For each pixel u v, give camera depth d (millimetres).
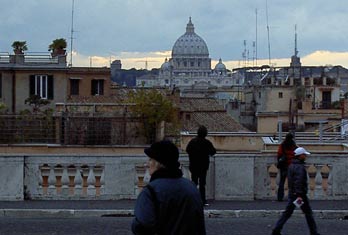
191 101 82562
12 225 17453
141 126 57000
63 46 77500
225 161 20656
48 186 20734
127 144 55719
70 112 56375
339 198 20953
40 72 75000
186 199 7793
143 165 20750
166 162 7906
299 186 15758
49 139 53406
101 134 54906
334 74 126312
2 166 20484
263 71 122375
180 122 69625
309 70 111625
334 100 101000
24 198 20641
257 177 20797
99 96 77875
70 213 18766
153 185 7820
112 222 17844
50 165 20672
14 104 74188
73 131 54094
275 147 43094
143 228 7723
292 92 98938
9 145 49531
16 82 74375
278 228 15945
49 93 75188
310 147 39438
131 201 20531
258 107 101688
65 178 20719
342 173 20922
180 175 7953
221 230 16844
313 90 100500
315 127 75750
